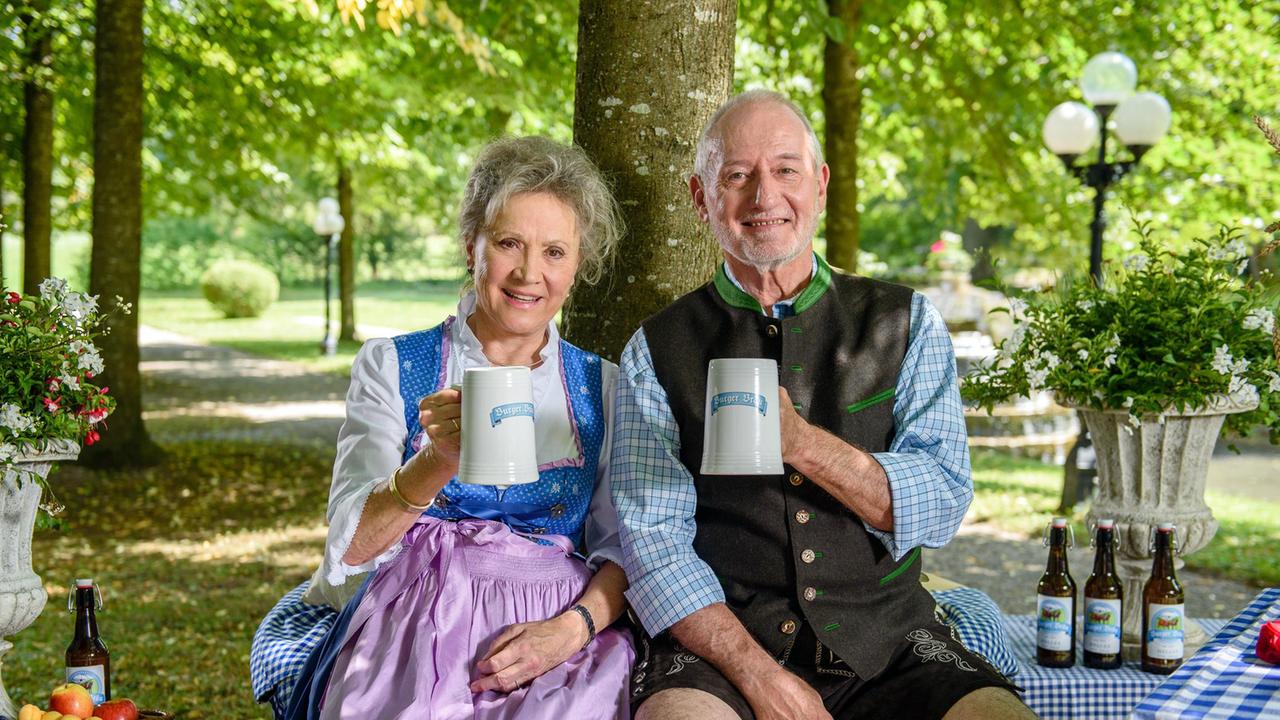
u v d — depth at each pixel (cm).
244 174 1382
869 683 246
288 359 2098
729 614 244
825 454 237
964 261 2461
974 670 237
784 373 259
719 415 206
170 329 2884
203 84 1159
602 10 321
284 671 256
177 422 1317
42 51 1084
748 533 253
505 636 237
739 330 266
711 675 237
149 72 1153
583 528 278
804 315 263
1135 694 281
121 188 913
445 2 709
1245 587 676
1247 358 293
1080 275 335
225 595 627
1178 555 300
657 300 323
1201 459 299
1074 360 300
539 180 255
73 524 795
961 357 1320
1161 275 308
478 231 258
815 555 249
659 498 255
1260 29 951
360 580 272
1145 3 945
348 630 241
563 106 1018
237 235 4534
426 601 240
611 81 321
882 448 257
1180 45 965
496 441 202
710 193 266
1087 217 1066
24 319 291
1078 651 309
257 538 772
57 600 609
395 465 253
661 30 318
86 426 296
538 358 268
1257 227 998
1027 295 321
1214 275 305
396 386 259
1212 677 201
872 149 1144
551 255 256
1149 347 294
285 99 1179
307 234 4347
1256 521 866
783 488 252
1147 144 733
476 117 1144
